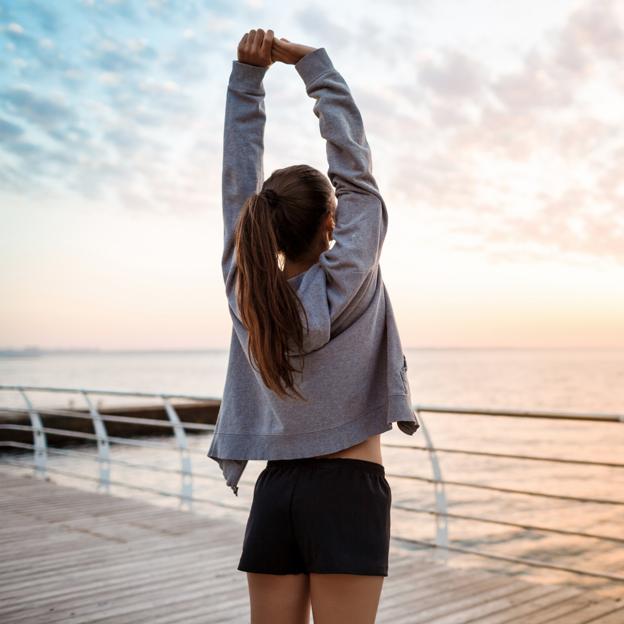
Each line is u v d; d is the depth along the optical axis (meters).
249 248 1.32
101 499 6.08
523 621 3.11
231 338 1.50
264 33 1.49
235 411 1.45
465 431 29.14
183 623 3.16
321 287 1.30
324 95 1.40
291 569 1.33
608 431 29.39
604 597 3.44
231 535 4.83
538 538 10.43
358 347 1.32
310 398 1.31
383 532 1.31
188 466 5.71
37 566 4.07
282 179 1.42
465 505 13.49
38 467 7.18
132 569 4.02
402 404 1.32
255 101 1.55
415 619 3.14
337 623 1.26
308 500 1.30
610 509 13.04
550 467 19.25
